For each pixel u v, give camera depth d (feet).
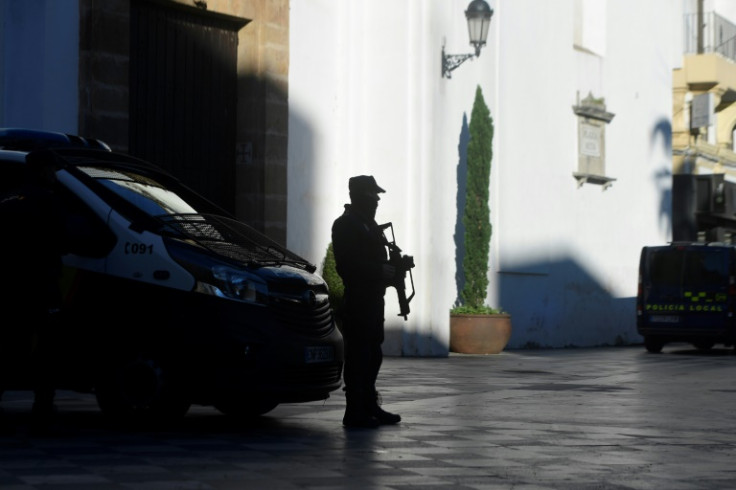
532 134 95.25
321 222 72.64
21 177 35.04
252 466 27.30
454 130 81.10
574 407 44.73
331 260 72.28
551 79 98.53
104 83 56.34
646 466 29.09
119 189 35.42
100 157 37.17
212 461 27.94
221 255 34.45
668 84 122.01
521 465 28.76
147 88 61.26
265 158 67.05
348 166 75.00
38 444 30.27
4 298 32.35
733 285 93.86
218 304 33.55
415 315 75.51
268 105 67.31
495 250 89.51
